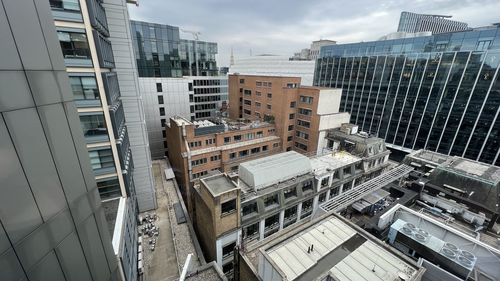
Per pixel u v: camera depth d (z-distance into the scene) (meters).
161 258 31.03
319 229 21.67
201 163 52.28
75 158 9.78
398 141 71.62
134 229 32.03
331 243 20.08
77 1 20.94
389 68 70.56
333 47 87.44
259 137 62.41
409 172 38.28
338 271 17.17
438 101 61.16
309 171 40.53
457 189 30.92
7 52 6.98
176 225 37.00
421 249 19.42
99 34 23.89
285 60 115.06
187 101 72.00
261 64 126.81
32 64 7.84
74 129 9.84
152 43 77.12
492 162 54.66
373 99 76.44
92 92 23.83
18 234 7.39
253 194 34.19
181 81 69.38
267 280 18.14
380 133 76.12
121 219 24.23
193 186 39.44
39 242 8.09
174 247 32.53
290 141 66.62
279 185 36.84
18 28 7.36
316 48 162.38
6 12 6.95
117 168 27.25
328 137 60.44
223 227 30.53
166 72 83.00
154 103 67.06
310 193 39.22
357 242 20.16
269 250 19.27
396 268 17.36
